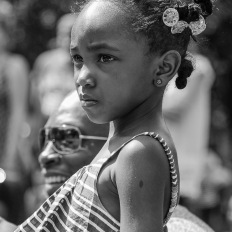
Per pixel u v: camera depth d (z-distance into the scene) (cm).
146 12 312
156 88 319
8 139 909
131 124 318
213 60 1012
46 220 319
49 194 466
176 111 751
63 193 321
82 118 459
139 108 318
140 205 297
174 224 438
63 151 460
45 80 855
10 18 1127
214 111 1098
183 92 750
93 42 309
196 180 773
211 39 985
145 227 296
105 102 312
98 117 315
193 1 331
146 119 318
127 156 301
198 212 817
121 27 309
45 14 1156
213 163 924
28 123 966
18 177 873
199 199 809
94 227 309
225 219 904
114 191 307
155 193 299
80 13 317
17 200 827
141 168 299
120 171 301
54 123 463
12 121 916
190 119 763
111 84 310
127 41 309
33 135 884
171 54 318
